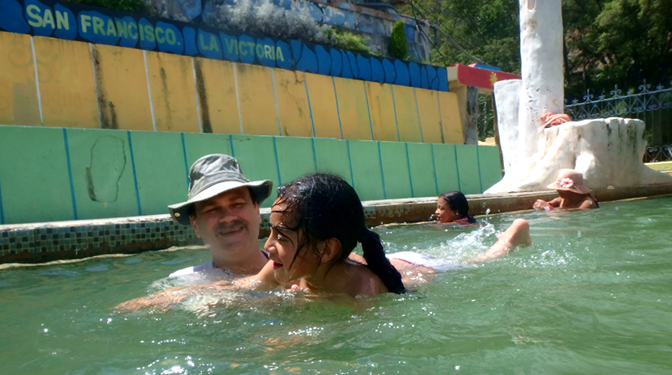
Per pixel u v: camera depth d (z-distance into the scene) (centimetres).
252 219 260
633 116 1677
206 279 254
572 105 1730
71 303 224
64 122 680
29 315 199
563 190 667
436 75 1185
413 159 921
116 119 721
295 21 987
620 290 191
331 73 988
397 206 625
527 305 174
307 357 133
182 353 142
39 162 544
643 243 316
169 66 774
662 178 919
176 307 195
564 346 132
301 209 186
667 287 194
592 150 874
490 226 527
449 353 131
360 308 182
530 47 980
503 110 1052
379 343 142
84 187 571
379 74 1063
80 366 136
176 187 639
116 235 442
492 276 228
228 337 157
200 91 800
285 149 749
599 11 2350
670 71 2248
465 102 1236
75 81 693
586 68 2636
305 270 193
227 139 691
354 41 1096
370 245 205
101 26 748
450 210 569
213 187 248
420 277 230
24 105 653
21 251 395
